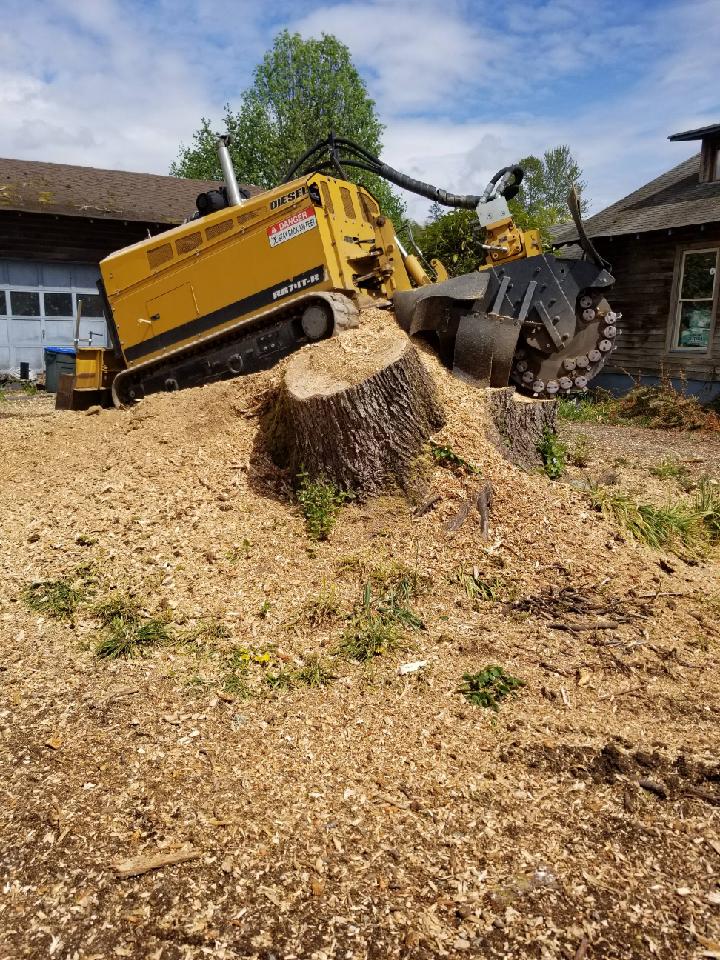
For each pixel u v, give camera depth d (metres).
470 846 2.46
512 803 2.67
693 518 5.54
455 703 3.28
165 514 4.90
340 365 5.11
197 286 7.46
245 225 7.12
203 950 2.07
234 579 4.29
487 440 5.37
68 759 2.85
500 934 2.13
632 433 10.98
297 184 6.83
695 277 13.80
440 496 4.81
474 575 4.35
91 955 2.05
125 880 2.30
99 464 5.74
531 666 3.58
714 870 2.38
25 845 2.43
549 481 5.34
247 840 2.47
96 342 15.77
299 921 2.17
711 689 3.46
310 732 3.06
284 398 5.06
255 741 2.99
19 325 15.06
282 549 4.56
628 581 4.48
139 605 4.02
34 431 6.75
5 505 5.18
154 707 3.19
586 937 2.12
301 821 2.56
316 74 37.28
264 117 36.97
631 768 2.86
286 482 5.11
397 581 4.25
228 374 7.47
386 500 4.86
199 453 5.62
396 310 6.58
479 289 6.23
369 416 4.78
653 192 15.30
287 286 7.02
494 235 7.22
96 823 2.53
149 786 2.71
